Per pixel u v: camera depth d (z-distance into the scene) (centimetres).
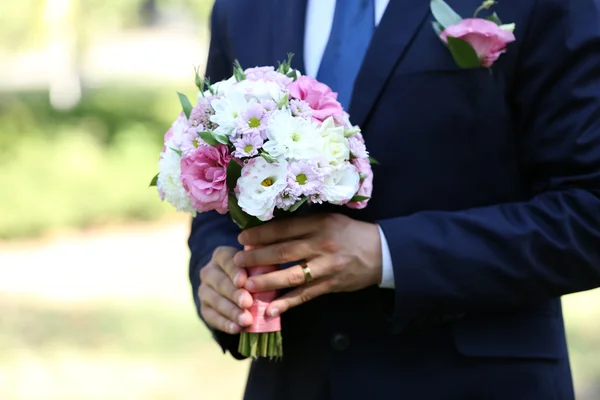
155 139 1702
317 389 245
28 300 921
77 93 2238
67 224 1332
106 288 973
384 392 237
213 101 216
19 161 1388
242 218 224
